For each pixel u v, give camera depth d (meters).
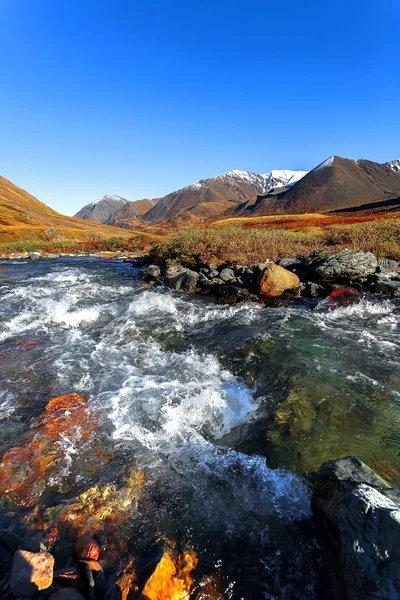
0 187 141.50
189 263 19.62
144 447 5.11
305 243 20.22
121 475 4.54
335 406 5.64
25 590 2.96
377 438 4.86
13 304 13.97
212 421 5.88
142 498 4.17
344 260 13.84
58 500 4.14
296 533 3.62
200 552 3.50
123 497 4.18
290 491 4.12
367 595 2.56
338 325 9.91
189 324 11.22
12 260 32.41
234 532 3.70
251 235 21.19
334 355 7.66
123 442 5.21
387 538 2.73
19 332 10.57
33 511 3.98
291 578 3.20
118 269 24.80
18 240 58.12
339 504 3.20
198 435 5.44
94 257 34.56
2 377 7.43
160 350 9.11
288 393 6.12
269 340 8.71
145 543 3.58
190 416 5.94
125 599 2.96
